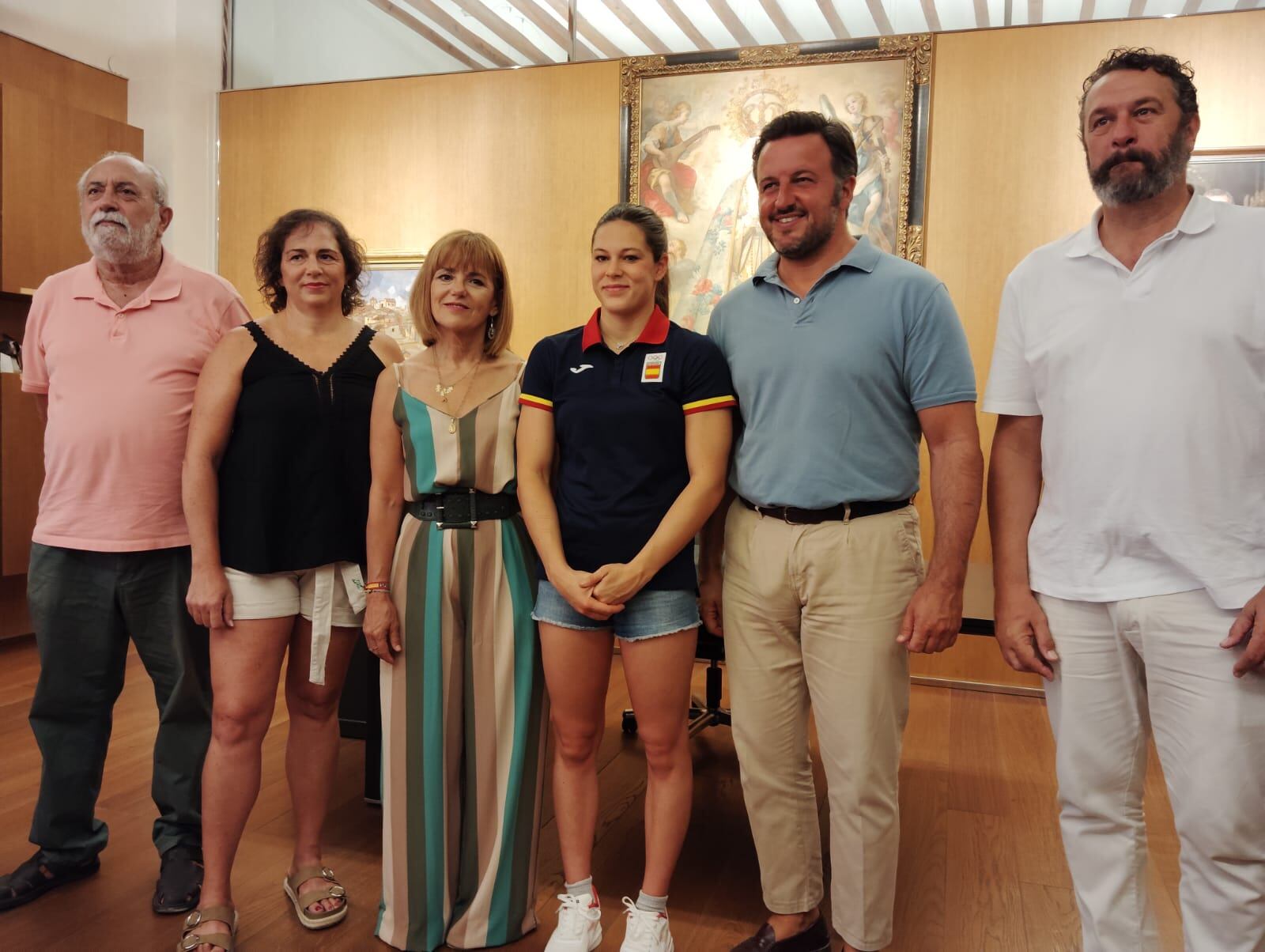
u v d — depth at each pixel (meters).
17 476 5.03
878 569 1.96
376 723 3.08
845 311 1.97
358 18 5.80
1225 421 1.58
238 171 5.90
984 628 2.43
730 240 5.03
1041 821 3.06
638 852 2.83
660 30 5.27
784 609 2.05
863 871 1.98
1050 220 4.53
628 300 2.07
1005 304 1.90
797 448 1.98
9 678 4.55
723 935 2.34
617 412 2.04
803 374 1.98
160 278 2.47
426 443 2.21
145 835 2.84
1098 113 1.67
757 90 4.95
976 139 4.61
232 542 2.21
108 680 2.51
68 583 2.41
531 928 2.32
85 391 2.39
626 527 2.03
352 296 2.47
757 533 2.07
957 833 2.95
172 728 2.51
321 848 2.77
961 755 3.70
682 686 2.08
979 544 4.73
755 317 2.07
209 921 2.17
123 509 2.39
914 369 1.96
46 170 5.23
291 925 2.34
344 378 2.31
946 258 4.68
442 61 5.62
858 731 1.96
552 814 3.15
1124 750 1.74
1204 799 1.59
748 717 2.11
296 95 5.77
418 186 5.54
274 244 2.36
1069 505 1.74
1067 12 4.66
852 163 2.01
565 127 5.27
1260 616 1.51
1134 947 1.74
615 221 2.08
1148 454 1.62
